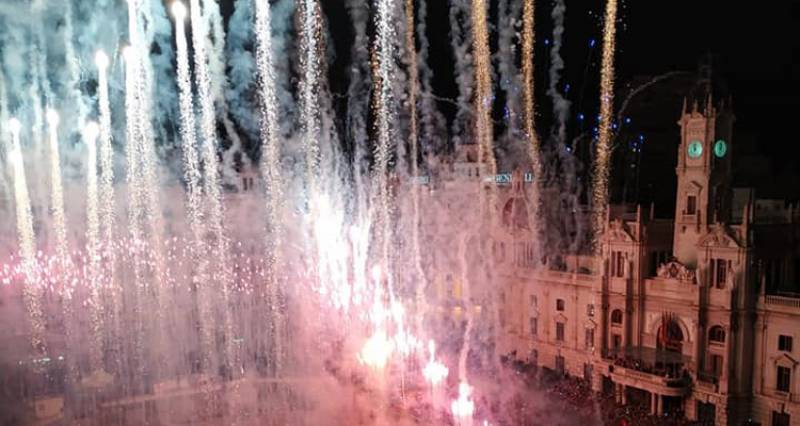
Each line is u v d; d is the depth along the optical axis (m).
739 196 69.00
